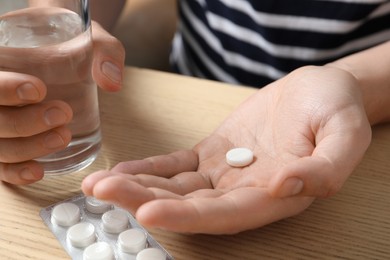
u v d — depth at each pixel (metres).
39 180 0.39
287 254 0.35
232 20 0.60
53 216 0.36
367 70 0.44
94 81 0.40
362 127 0.35
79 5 0.38
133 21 0.67
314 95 0.38
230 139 0.40
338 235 0.36
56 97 0.37
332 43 0.57
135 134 0.43
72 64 0.37
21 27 0.37
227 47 0.62
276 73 0.59
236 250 0.35
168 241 0.35
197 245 0.35
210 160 0.39
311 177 0.32
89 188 0.32
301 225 0.36
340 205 0.38
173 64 0.68
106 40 0.43
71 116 0.37
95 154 0.41
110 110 0.45
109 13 0.59
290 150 0.37
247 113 0.41
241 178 0.37
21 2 0.38
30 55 0.36
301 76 0.40
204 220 0.32
